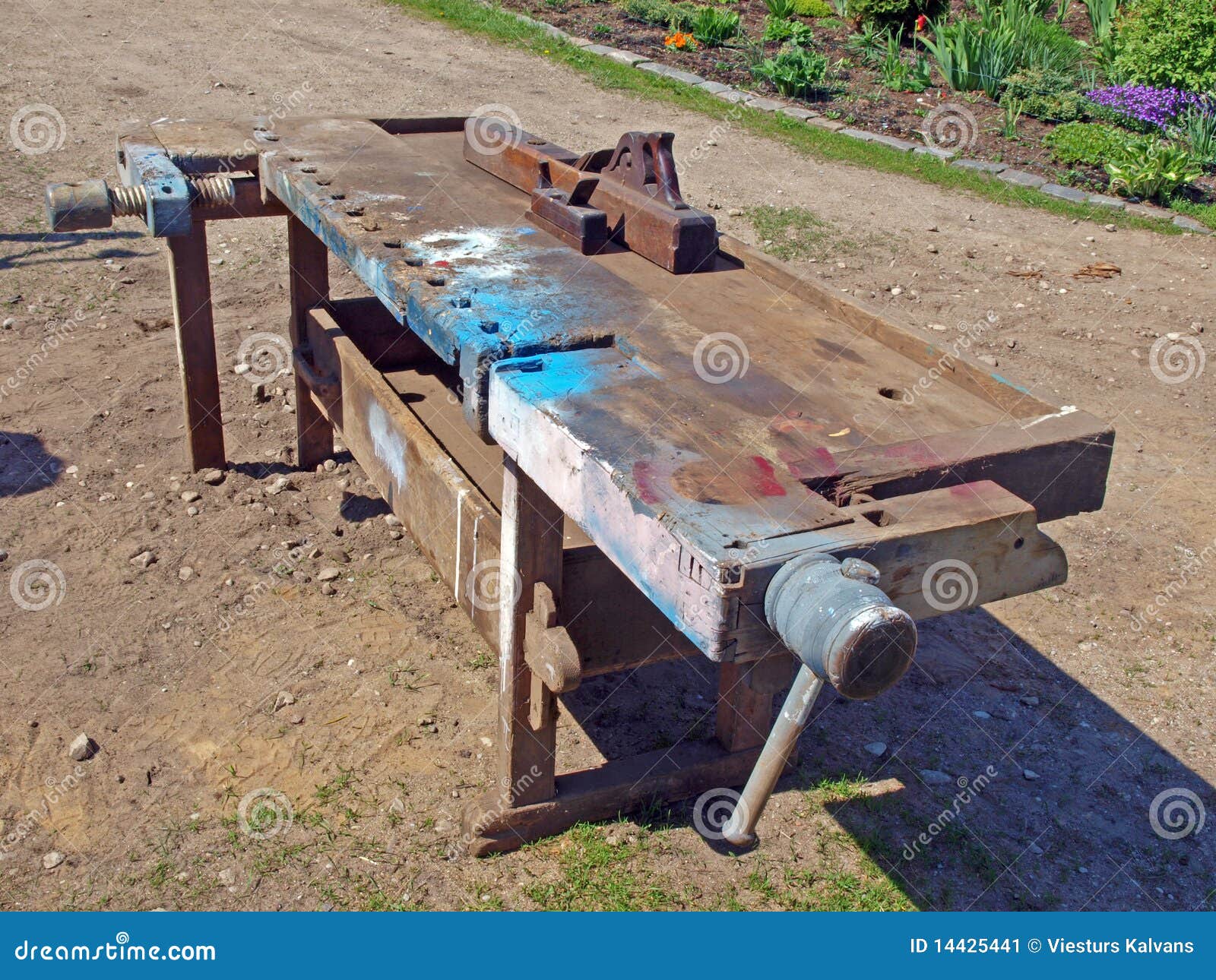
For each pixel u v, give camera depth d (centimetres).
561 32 1401
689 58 1351
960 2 1589
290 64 1204
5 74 1073
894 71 1323
